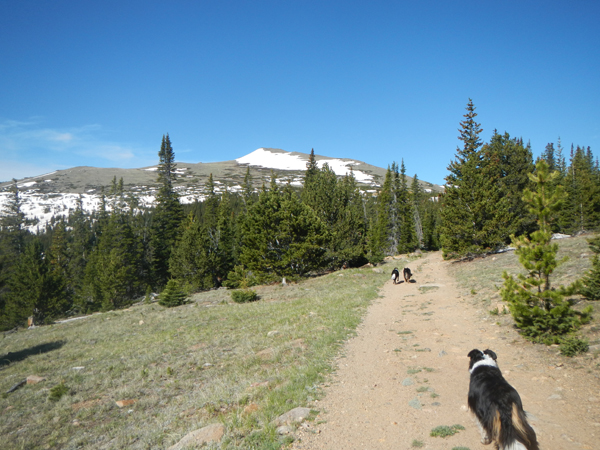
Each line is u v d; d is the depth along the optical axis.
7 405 10.51
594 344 8.05
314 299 22.23
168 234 63.28
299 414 6.33
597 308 10.05
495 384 4.57
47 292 43.56
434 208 85.25
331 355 10.12
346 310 16.69
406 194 70.50
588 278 11.23
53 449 7.43
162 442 6.48
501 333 10.59
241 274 36.44
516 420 4.11
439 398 6.75
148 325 21.45
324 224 35.69
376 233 61.62
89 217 124.19
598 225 34.47
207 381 10.22
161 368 12.05
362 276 31.73
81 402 10.01
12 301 42.09
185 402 8.65
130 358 14.27
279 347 11.68
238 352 12.50
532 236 9.38
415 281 25.61
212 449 5.36
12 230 70.88
